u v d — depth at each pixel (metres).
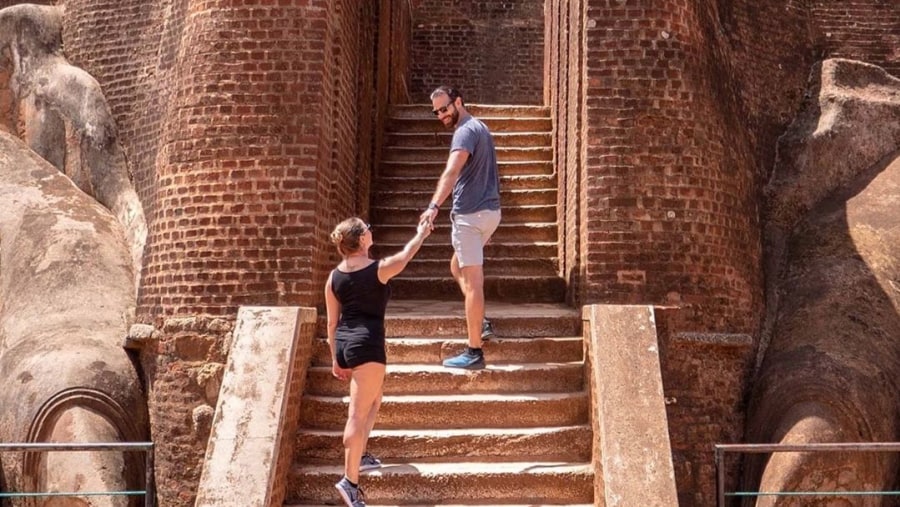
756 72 8.95
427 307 7.83
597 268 7.09
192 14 7.34
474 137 6.05
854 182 8.91
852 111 9.06
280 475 5.33
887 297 7.68
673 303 7.07
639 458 5.07
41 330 7.61
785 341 7.52
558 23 9.47
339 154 7.54
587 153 7.22
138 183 8.85
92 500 6.60
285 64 7.03
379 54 10.17
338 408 6.09
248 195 6.94
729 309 7.29
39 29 9.68
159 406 7.02
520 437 5.85
